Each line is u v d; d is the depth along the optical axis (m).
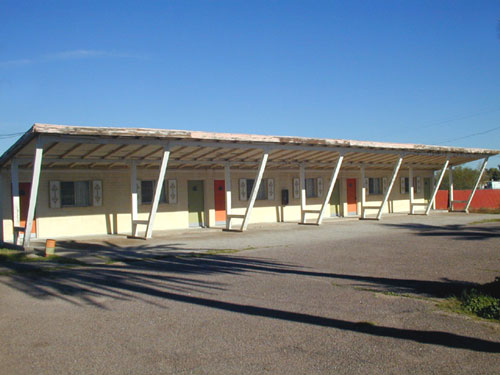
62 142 13.09
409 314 6.90
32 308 7.38
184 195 20.88
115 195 19.16
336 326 6.36
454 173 51.22
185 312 7.07
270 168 23.28
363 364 5.05
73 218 18.23
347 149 19.73
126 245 15.04
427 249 13.27
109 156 16.67
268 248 14.02
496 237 15.86
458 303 7.45
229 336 5.97
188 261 11.85
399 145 21.17
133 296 8.09
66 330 6.27
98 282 9.28
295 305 7.42
